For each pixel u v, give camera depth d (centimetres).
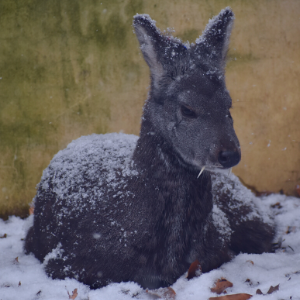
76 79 992
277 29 991
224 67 654
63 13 984
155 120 607
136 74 991
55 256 649
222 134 556
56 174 739
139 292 572
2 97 994
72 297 564
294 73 999
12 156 999
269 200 996
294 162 1013
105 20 983
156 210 591
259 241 775
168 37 645
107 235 600
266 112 1002
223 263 665
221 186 782
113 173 644
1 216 1005
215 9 984
